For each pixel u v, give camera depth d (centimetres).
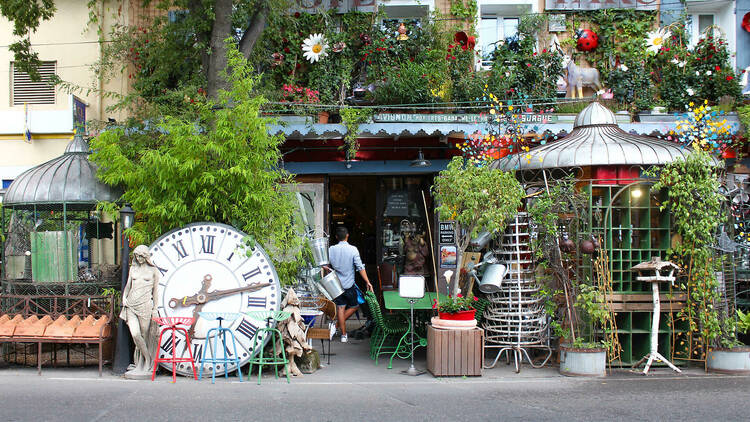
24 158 1190
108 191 827
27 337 734
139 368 723
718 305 774
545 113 1098
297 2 1207
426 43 1194
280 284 815
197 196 765
